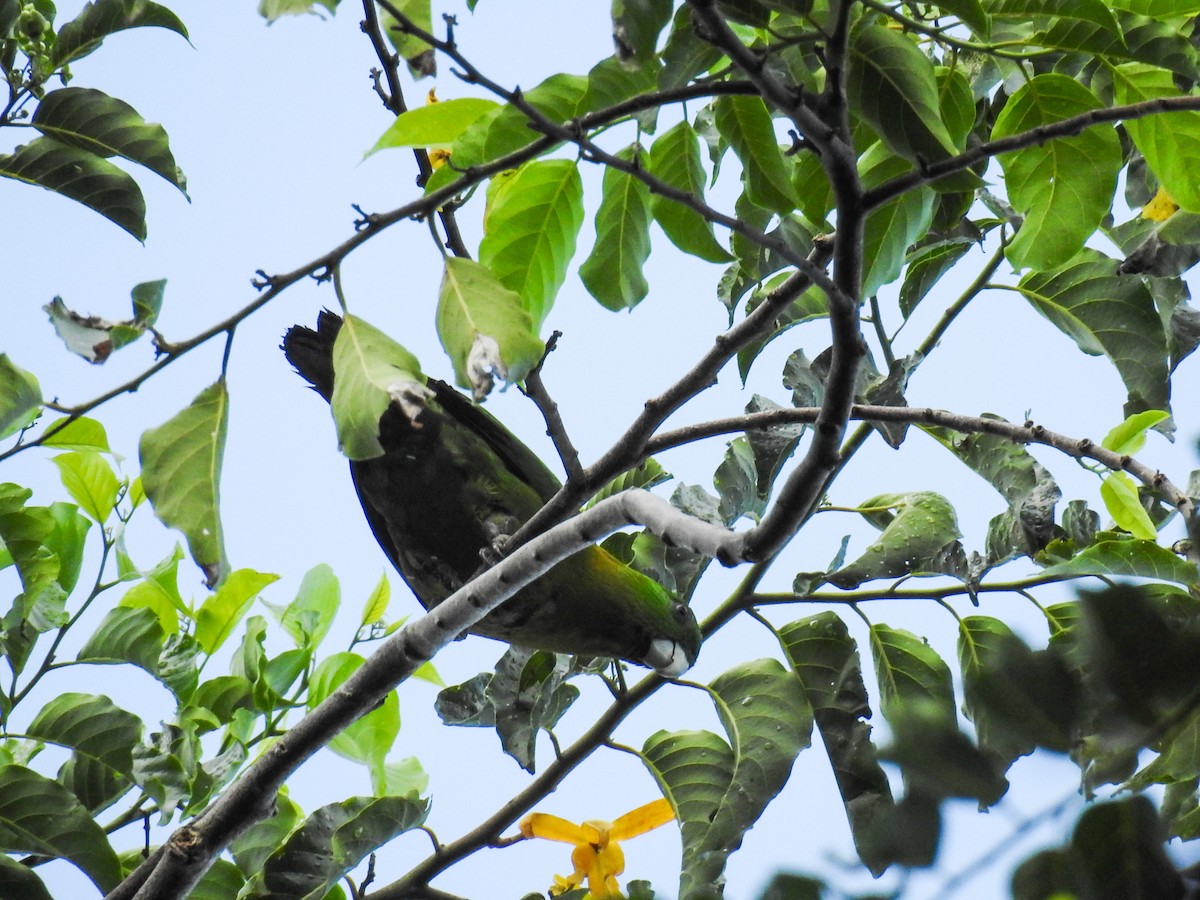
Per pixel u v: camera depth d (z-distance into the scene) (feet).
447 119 18.15
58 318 13.34
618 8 13.70
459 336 14.19
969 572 23.13
